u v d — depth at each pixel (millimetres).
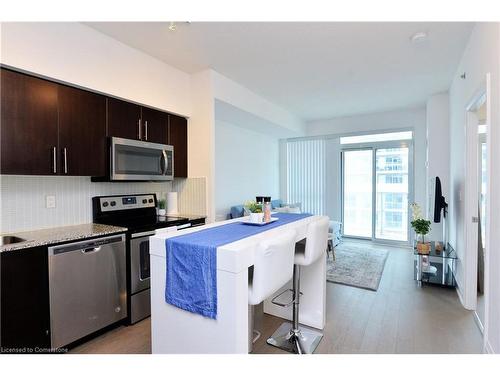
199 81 3416
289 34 2553
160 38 2625
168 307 1615
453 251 3564
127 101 2805
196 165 3465
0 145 1943
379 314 2699
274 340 2242
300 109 5258
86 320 2230
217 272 1412
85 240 2223
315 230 2014
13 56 1967
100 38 2521
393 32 2527
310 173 6387
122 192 3135
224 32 2525
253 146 5715
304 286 2498
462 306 2865
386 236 5738
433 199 4297
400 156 5582
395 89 4098
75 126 2379
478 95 2301
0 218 2223
